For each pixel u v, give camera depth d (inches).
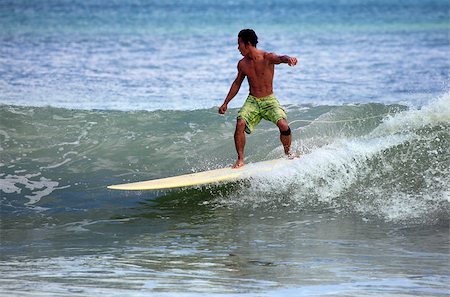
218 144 1825.8
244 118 1518.2
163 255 1120.2
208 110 2094.0
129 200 1473.9
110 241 1208.2
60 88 2898.6
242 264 1066.1
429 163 1509.6
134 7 7691.9
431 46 4512.8
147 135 1882.4
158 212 1392.7
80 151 1782.7
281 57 1473.9
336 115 2001.7
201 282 981.2
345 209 1365.7
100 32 5403.5
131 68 3479.3
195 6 7849.4
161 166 1701.5
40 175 1633.9
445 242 1164.5
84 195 1509.6
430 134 1644.9
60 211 1406.3
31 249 1162.0
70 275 1016.9
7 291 943.7
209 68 3437.5
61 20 6338.6
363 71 3378.4
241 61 1518.2
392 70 3422.7
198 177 1508.4
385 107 2063.2
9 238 1231.5
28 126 1927.9
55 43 4660.4
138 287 959.6
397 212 1332.4
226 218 1342.3
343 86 2947.8
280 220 1321.4
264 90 1514.5
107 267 1056.8
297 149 1727.4
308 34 5300.2
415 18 6658.5
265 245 1169.4
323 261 1075.3
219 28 5674.2
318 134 1854.1
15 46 4456.2
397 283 965.8
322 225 1282.0
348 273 1013.8
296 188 1461.6
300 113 2065.7
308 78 3137.3
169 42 4682.6
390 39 4963.1
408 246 1147.3
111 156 1756.9
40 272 1032.2
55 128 1920.5
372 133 1734.7
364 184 1456.7
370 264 1055.6
